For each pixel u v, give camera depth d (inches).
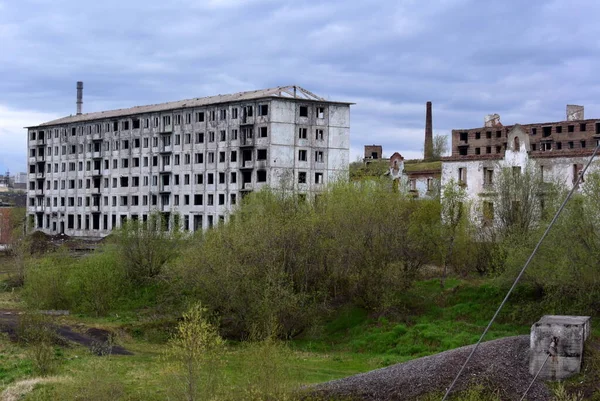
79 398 1578.5
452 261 2726.4
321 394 1566.2
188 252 2706.7
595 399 1443.2
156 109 5113.2
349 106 4623.5
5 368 1860.2
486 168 3270.2
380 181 2992.1
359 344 2288.4
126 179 5334.6
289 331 2411.4
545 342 1546.5
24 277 3344.0
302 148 4466.0
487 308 2357.3
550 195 2506.2
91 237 5600.4
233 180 4566.9
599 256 2098.9
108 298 2812.5
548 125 3732.8
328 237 2669.8
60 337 2262.6
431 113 6161.4
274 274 2405.3
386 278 2472.9
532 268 2219.5
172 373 1466.5
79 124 5733.3
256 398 1406.3
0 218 6392.7
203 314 2447.1
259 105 4439.0
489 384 1510.8
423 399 1493.6
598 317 2112.5
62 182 5910.4
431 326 2288.4
